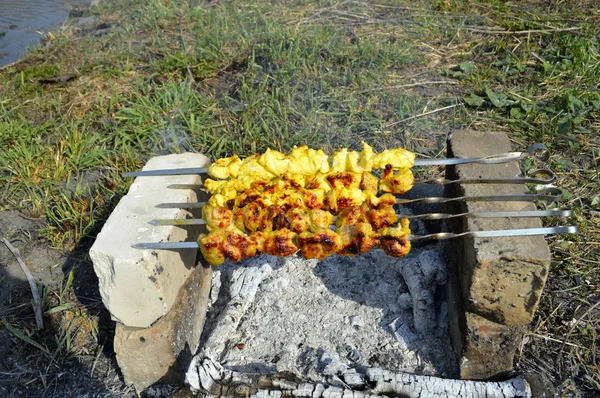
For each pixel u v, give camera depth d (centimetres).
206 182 83
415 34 179
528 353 85
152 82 163
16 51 200
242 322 89
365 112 138
